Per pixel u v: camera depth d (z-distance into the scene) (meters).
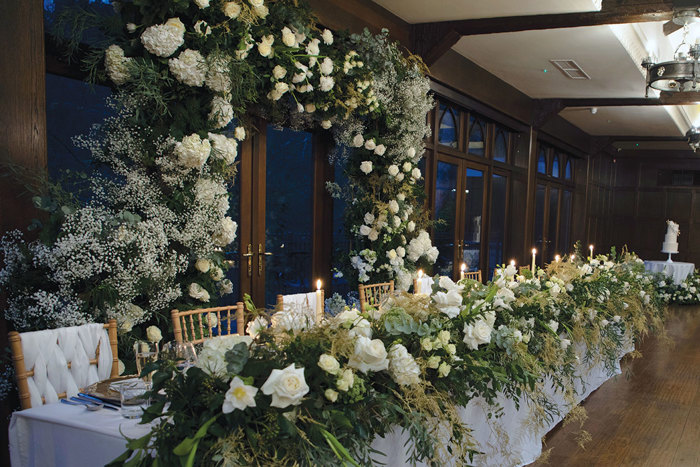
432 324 2.32
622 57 6.54
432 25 6.04
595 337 4.07
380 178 5.64
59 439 1.88
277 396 1.50
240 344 1.63
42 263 2.91
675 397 4.86
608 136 13.02
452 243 7.86
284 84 4.17
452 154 7.53
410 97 5.46
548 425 3.63
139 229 3.10
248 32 3.66
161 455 1.48
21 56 2.92
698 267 15.26
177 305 3.54
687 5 4.87
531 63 7.11
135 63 3.14
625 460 3.50
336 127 5.56
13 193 2.93
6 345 2.93
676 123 10.95
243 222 4.96
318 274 5.83
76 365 2.48
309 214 5.72
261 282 5.17
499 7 5.40
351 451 1.78
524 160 9.55
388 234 5.68
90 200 3.20
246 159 4.94
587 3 5.10
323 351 1.79
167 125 3.37
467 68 7.07
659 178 15.84
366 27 5.26
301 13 4.22
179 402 1.54
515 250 9.62
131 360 3.21
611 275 5.13
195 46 3.37
